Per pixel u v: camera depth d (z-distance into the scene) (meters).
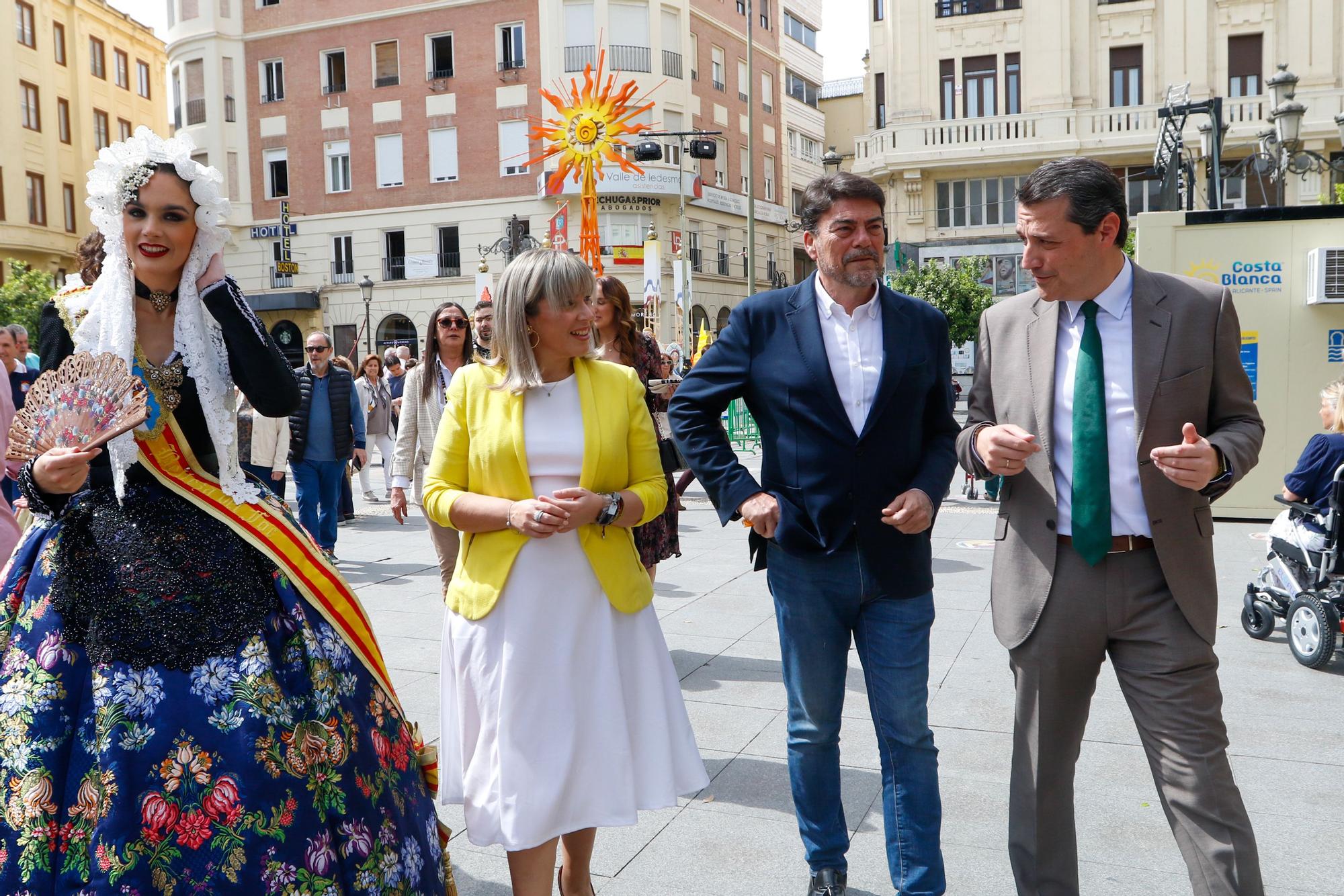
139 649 2.25
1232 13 28.83
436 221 34.12
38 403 2.28
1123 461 2.65
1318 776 3.99
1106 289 2.68
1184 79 29.17
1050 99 29.94
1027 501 2.77
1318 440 5.73
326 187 35.25
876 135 31.58
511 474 2.78
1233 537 9.42
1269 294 10.12
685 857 3.37
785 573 3.00
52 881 2.15
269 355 2.54
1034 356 2.78
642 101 33.16
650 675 2.85
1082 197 2.58
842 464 2.90
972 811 3.68
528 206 33.12
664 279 33.41
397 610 6.88
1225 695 5.02
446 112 33.75
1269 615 5.95
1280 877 3.20
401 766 2.58
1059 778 2.77
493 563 2.75
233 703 2.26
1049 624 2.70
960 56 30.55
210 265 2.52
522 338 2.77
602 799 2.71
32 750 2.21
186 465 2.51
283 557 2.46
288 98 35.41
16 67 36.34
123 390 2.28
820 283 3.03
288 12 35.09
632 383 2.94
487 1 33.03
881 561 2.90
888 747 2.94
